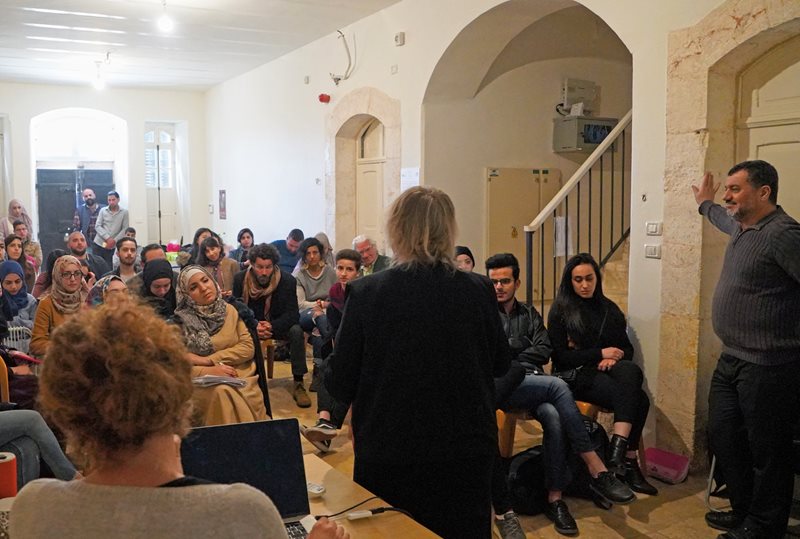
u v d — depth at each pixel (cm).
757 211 309
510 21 544
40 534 97
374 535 175
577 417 346
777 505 307
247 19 697
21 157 1073
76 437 102
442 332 193
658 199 402
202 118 1176
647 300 410
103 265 715
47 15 686
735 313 314
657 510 352
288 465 179
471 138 629
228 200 1089
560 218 520
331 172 773
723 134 382
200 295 387
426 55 598
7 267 514
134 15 684
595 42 676
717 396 329
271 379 577
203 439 175
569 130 654
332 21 699
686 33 381
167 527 96
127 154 1139
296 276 609
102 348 100
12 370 388
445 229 199
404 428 192
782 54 364
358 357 199
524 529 334
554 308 398
